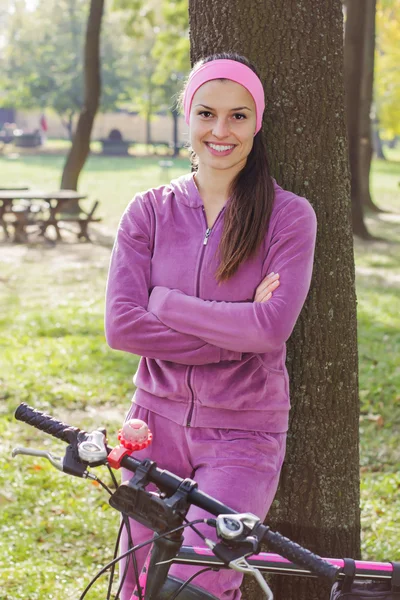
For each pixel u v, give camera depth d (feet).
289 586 11.98
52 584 14.28
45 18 209.67
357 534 12.33
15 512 17.42
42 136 237.04
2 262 52.21
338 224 11.50
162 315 9.31
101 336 33.73
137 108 226.58
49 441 21.71
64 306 39.22
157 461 9.60
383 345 32.78
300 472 11.77
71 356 30.19
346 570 7.55
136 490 6.82
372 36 81.56
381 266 53.47
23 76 210.38
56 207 61.93
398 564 7.61
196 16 11.43
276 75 11.09
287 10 10.96
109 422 23.62
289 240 9.41
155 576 7.11
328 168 11.34
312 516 11.88
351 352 11.85
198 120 9.41
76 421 23.75
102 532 16.67
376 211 89.30
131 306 9.52
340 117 11.41
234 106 9.23
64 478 19.15
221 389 9.23
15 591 14.05
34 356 30.04
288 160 11.22
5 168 149.59
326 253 11.44
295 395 11.64
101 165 161.89
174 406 9.40
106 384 27.12
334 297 11.57
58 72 209.05
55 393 25.82
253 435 9.27
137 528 9.47
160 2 107.04
